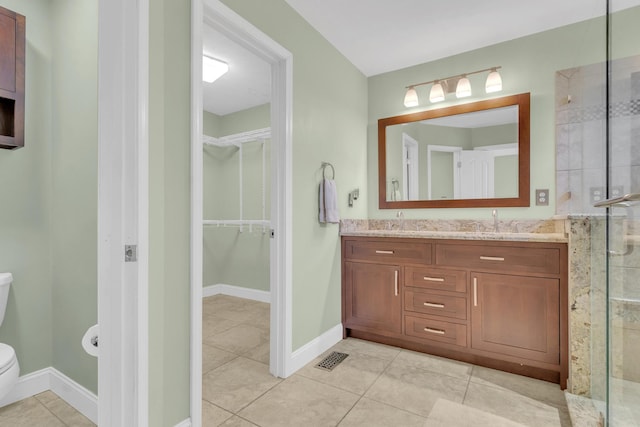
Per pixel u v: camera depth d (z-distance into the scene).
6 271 1.73
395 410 1.65
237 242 3.93
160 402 1.31
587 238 1.71
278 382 1.93
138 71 1.18
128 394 1.15
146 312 1.19
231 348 2.43
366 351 2.38
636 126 1.44
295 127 2.12
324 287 2.42
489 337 2.07
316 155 2.34
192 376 1.42
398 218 2.91
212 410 1.65
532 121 2.39
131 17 1.17
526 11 2.13
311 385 1.90
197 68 1.45
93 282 1.59
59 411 1.65
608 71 1.52
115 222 1.14
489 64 2.55
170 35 1.36
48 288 1.86
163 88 1.33
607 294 1.29
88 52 1.60
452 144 2.70
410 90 2.83
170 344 1.35
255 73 2.92
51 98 1.85
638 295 1.18
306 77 2.23
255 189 3.79
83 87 1.63
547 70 2.35
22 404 1.71
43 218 1.85
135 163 1.17
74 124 1.69
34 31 1.80
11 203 1.75
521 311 1.97
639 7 1.59
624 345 1.22
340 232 2.62
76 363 1.68
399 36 2.42
